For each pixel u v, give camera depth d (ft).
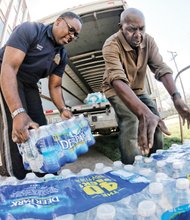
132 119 6.34
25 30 5.78
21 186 2.96
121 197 2.60
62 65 7.64
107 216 2.19
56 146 4.42
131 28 5.73
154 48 6.88
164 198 2.67
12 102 4.83
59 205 2.50
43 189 2.85
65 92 20.45
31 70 6.36
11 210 2.43
